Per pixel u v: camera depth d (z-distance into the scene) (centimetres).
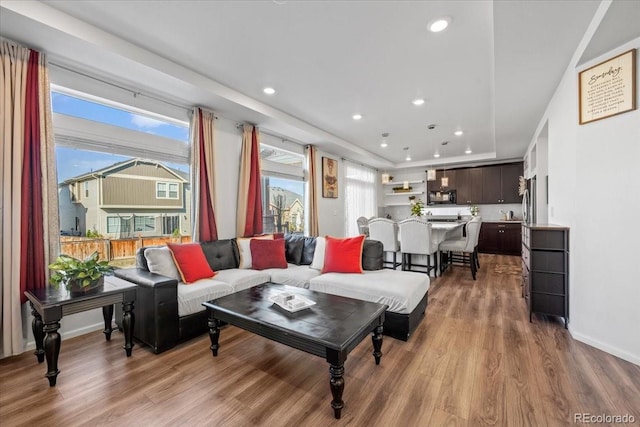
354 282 280
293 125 430
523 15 189
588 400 167
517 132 472
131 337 225
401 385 184
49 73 242
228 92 329
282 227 514
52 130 236
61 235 263
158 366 210
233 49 252
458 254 646
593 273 231
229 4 196
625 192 209
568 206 270
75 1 194
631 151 204
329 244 339
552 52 235
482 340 246
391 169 873
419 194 841
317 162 584
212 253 336
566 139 273
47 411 162
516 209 723
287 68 285
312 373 201
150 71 263
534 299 284
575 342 239
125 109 304
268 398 174
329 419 155
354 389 181
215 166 371
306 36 233
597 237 227
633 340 205
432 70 289
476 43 242
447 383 186
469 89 335
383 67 283
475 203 748
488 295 374
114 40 233
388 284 270
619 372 194
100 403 169
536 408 161
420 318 286
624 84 207
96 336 260
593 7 181
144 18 212
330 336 165
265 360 220
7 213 210
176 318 240
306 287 309
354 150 604
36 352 212
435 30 224
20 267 216
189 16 209
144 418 157
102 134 284
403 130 502
